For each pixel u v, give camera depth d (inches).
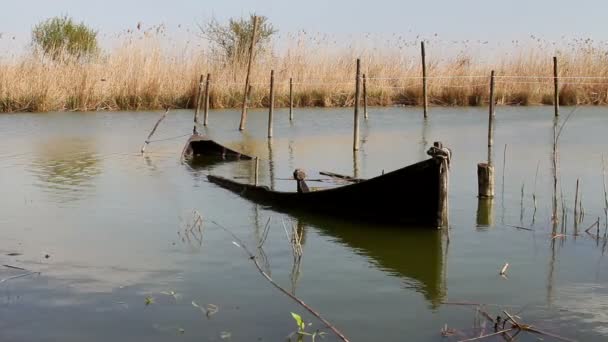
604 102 1162.6
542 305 270.8
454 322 255.1
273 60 1162.0
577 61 1192.8
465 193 463.8
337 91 1143.0
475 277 303.1
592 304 271.4
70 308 265.6
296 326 251.3
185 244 348.8
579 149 659.4
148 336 242.4
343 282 296.8
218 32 1275.8
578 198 445.7
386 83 1178.6
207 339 240.4
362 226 386.0
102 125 855.1
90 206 429.4
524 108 1106.7
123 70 1067.3
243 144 727.1
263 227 381.7
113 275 302.2
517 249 342.0
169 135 776.3
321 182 507.8
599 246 345.4
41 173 542.0
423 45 980.6
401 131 828.6
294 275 305.0
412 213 378.0
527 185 490.6
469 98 1162.6
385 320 257.0
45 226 381.4
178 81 1083.3
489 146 682.2
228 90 1094.4
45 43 1256.8
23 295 277.6
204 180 517.3
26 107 993.5
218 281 296.2
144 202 440.5
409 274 306.5
